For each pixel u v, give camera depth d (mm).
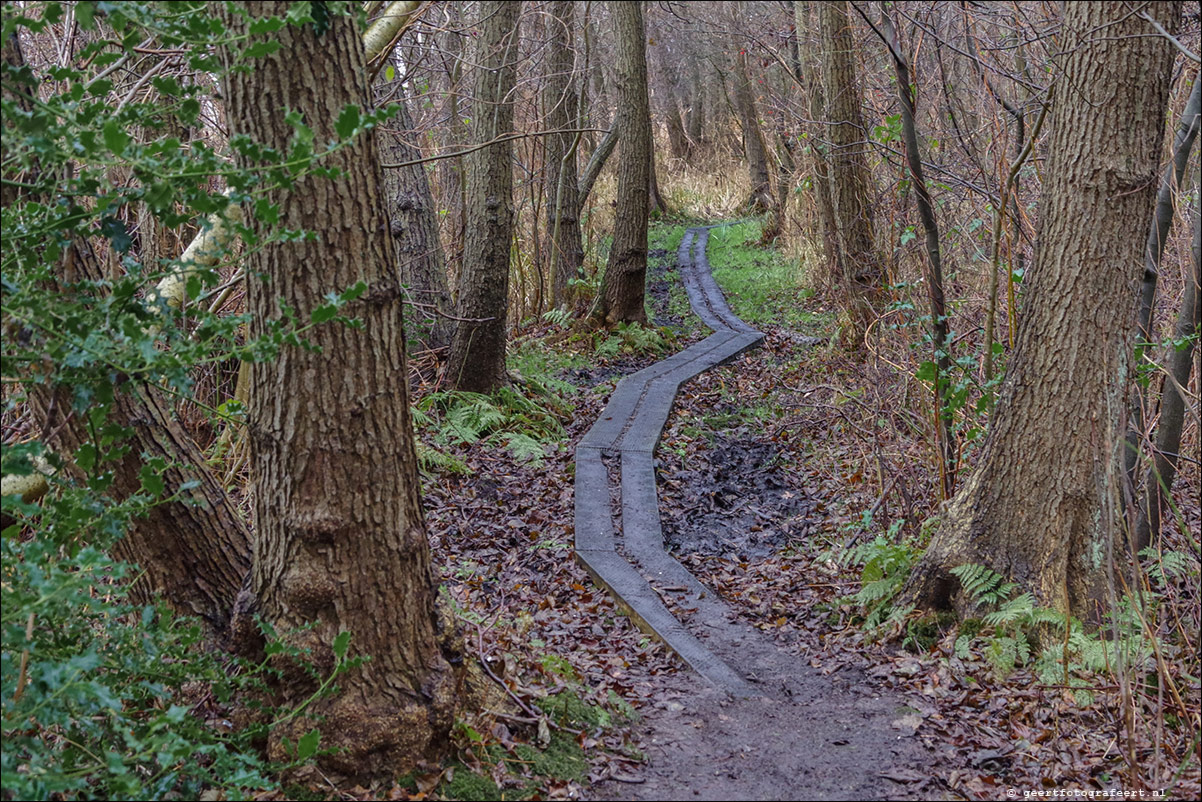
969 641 4965
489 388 9992
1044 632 4789
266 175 2770
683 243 26516
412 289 10414
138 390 3510
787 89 21156
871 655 5184
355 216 3174
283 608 3412
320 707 3391
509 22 9930
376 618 3406
